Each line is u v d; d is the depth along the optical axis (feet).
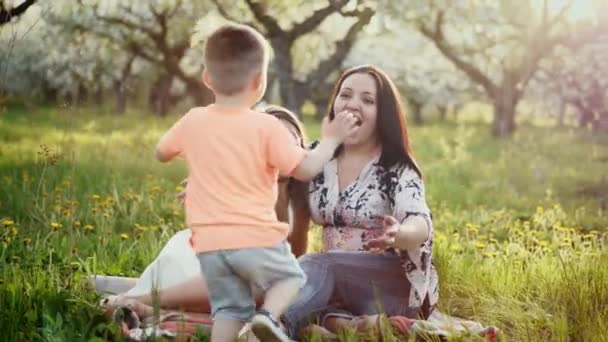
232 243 13.25
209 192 13.51
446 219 30.91
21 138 56.08
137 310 15.99
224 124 13.70
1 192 28.53
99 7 63.26
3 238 20.98
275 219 13.66
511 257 21.33
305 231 17.15
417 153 59.00
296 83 52.85
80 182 31.89
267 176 13.70
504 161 53.83
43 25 64.28
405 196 15.67
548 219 30.99
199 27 17.99
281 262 13.43
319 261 15.78
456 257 21.17
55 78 79.15
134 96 107.24
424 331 14.73
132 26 65.10
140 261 20.74
